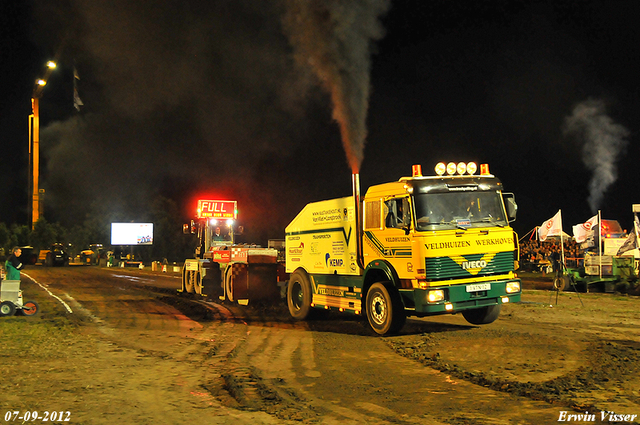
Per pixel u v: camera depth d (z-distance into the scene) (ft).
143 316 47.80
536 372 24.35
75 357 28.63
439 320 42.86
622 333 35.01
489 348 30.09
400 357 28.91
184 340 34.94
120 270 136.98
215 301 60.85
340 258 40.65
